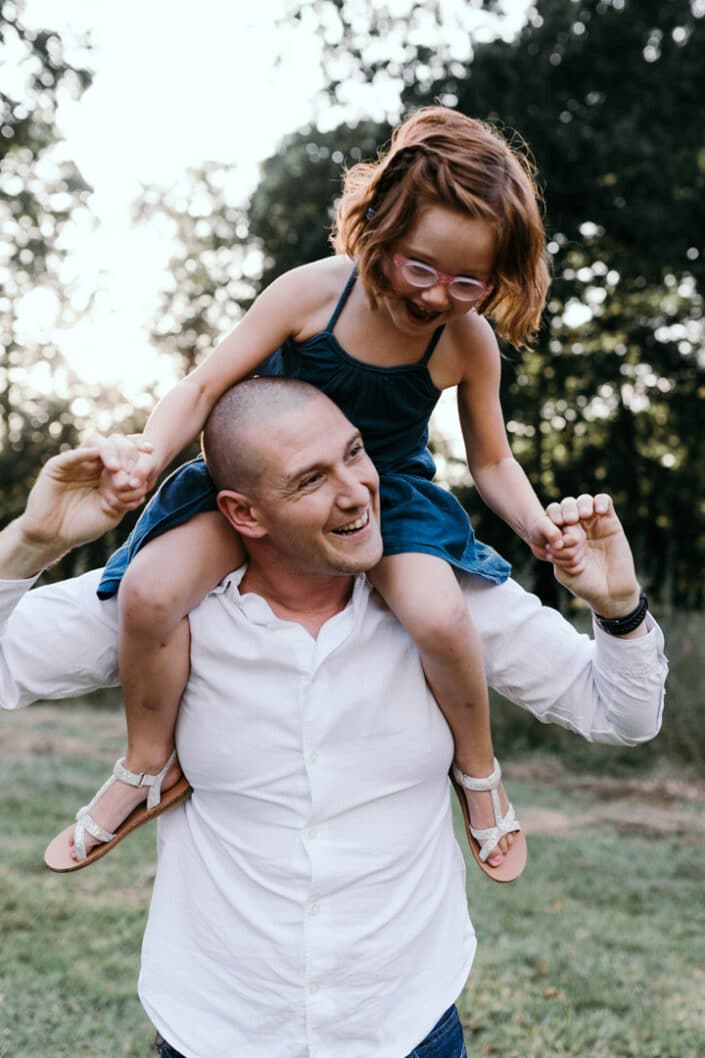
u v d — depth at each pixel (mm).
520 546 18188
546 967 5086
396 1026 1932
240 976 1913
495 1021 4504
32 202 16641
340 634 1933
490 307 2037
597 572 1938
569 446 21078
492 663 2201
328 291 2094
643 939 5457
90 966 4996
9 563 1778
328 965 1875
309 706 1906
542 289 2037
